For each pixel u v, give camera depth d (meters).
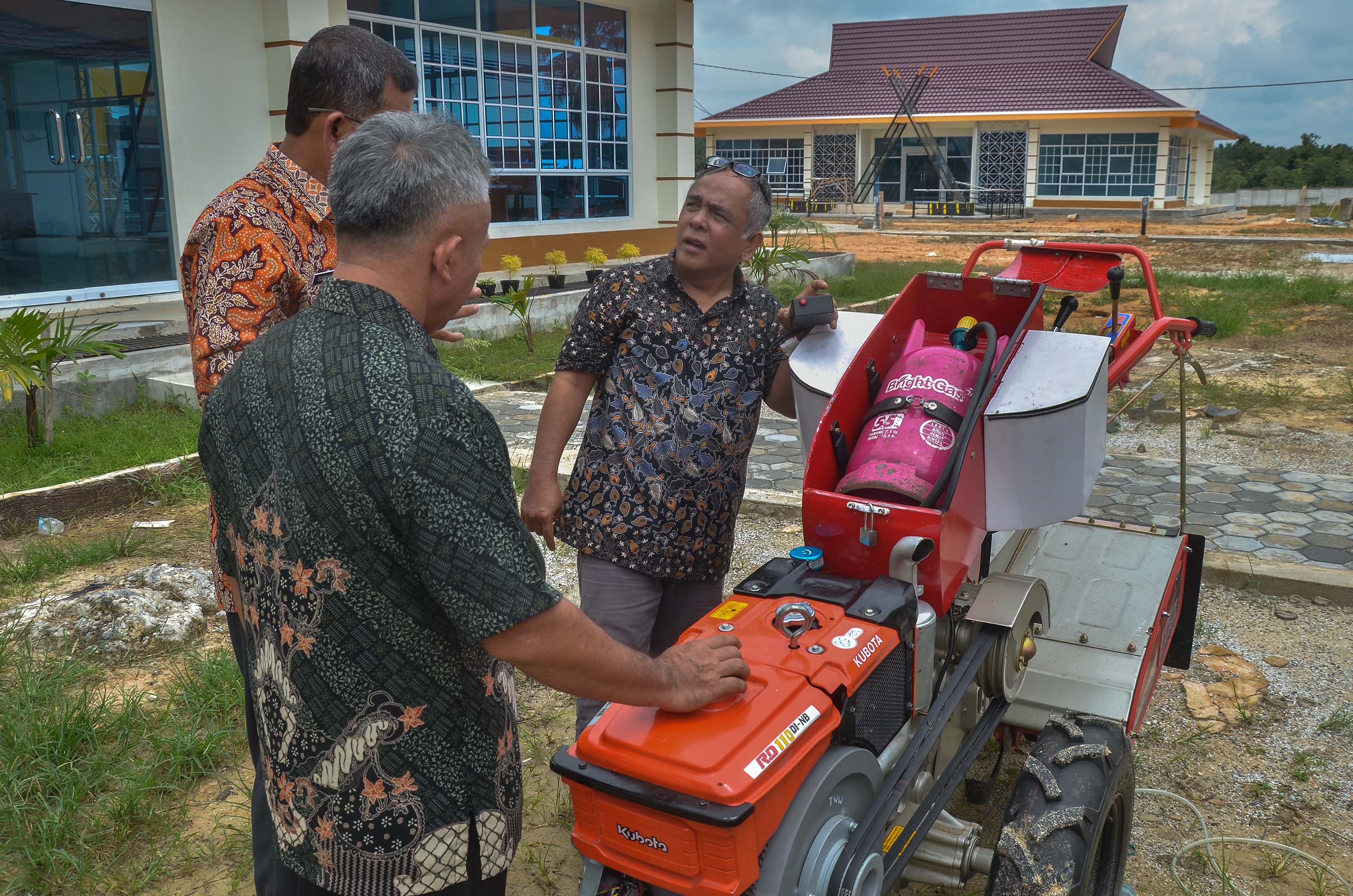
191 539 5.44
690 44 16.14
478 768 1.58
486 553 1.41
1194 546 3.53
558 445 2.74
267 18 10.51
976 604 2.38
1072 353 2.40
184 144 10.15
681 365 2.67
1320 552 5.09
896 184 38.19
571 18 14.67
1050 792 2.13
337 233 1.55
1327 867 2.80
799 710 1.73
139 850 2.96
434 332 1.66
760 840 1.63
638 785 1.63
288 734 1.53
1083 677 2.63
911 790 2.13
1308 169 59.09
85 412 7.65
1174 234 26.61
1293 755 3.41
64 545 5.25
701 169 2.65
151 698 3.73
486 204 1.58
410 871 1.53
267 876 1.93
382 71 2.36
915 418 2.32
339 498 1.42
